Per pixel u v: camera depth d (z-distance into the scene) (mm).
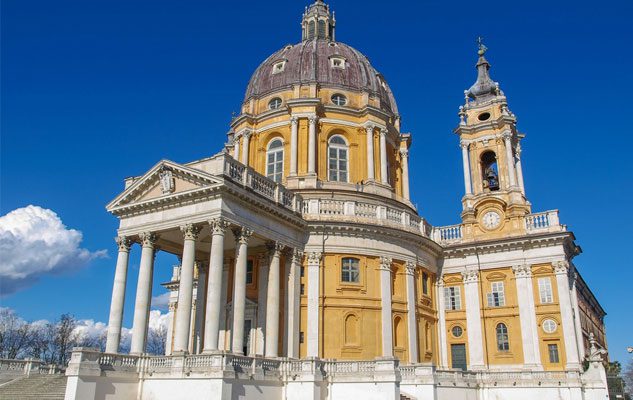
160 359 26828
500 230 41625
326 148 43469
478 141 45688
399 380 27094
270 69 48219
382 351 35031
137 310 30312
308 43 49125
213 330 27406
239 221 30344
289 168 42562
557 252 39000
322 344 34000
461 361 40344
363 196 41125
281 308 33906
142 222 31875
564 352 36938
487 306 40469
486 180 45844
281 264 34969
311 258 35438
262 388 26703
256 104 46594
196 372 25109
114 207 32625
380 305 36000
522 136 46250
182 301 28750
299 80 45344
